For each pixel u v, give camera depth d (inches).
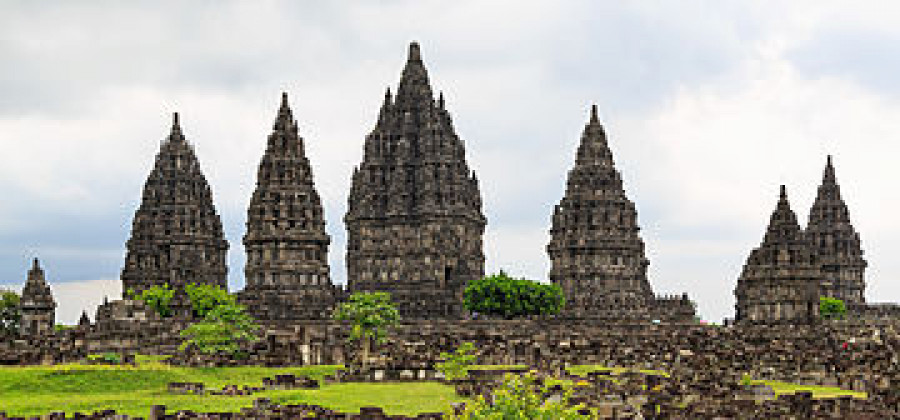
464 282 6855.3
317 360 4584.2
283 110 6382.9
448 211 6894.7
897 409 3144.7
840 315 7421.3
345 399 3284.9
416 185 7022.6
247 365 4399.6
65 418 2854.3
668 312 7332.7
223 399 3282.5
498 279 6348.4
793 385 3900.1
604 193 7204.7
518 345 4840.1
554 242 7278.5
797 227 6215.6
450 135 7239.2
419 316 6633.9
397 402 3203.7
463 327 5674.2
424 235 6835.6
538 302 6284.5
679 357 4478.3
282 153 6274.6
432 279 6781.5
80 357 4185.5
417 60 7431.1
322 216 6284.5
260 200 6210.6
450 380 3828.7
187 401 3233.3
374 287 6899.6
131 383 3754.9
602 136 7357.3
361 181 7199.8
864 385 3651.6
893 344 4894.2
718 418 2861.7
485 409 2282.2
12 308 6520.7
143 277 7632.9
